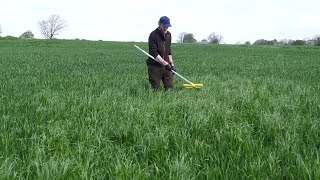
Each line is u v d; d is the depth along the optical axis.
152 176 4.16
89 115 6.68
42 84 10.73
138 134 5.56
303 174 4.11
